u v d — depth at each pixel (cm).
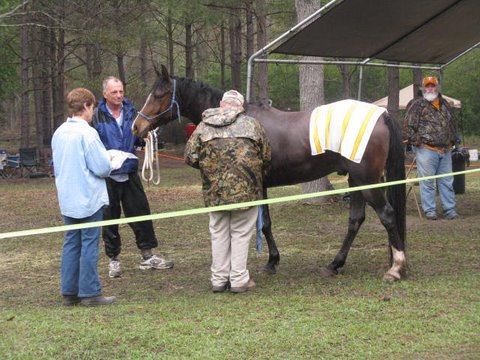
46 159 2181
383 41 823
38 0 1894
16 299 565
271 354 393
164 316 483
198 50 3428
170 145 2925
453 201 909
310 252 721
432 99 892
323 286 561
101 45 1938
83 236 524
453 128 906
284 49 773
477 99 3328
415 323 439
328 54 840
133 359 392
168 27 2719
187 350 404
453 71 3328
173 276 637
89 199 514
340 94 3356
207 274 639
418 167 903
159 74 627
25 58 2069
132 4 1948
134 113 645
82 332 443
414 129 892
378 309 478
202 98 623
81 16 1847
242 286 556
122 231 909
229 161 540
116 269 640
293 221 935
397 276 561
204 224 952
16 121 4947
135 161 645
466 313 459
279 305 503
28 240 858
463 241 741
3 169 2033
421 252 689
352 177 559
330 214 977
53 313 501
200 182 1638
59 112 2503
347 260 670
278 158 573
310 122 568
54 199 1341
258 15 2033
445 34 840
